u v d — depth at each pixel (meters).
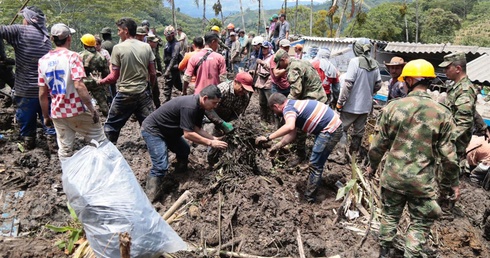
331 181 5.36
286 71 6.71
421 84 3.57
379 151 3.78
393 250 4.09
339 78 7.68
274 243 3.98
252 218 4.21
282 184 5.08
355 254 4.05
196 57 6.04
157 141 4.48
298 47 10.21
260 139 4.63
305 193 4.92
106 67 6.74
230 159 4.77
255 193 4.43
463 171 6.46
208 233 4.01
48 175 4.96
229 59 13.91
